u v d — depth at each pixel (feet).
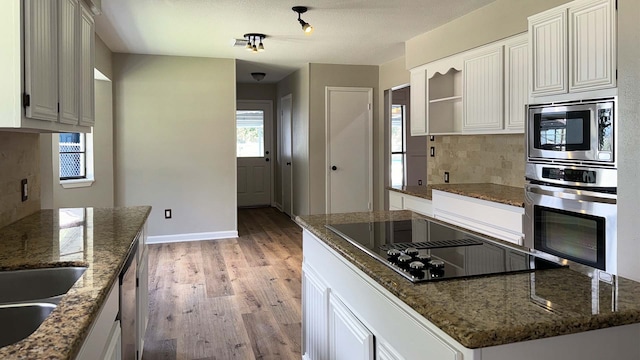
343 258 5.51
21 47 4.96
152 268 14.76
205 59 18.66
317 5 12.01
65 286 5.15
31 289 5.10
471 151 14.26
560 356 3.15
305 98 21.07
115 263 5.11
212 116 18.83
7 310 4.27
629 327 3.31
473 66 12.46
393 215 7.68
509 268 4.33
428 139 16.65
